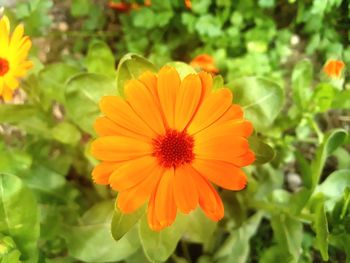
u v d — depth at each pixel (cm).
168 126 14
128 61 15
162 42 28
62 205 19
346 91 20
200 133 14
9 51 17
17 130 26
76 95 17
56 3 30
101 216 19
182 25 28
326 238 16
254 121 17
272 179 23
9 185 16
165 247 17
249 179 20
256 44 26
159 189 14
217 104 13
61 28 30
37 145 22
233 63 25
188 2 26
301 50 28
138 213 15
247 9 27
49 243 20
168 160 14
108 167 13
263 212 22
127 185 13
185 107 13
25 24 25
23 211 16
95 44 19
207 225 19
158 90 13
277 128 22
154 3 26
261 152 16
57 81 20
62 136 21
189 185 14
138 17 26
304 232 24
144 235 16
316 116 27
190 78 13
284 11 29
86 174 23
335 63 20
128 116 13
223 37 27
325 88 20
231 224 21
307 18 26
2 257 16
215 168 14
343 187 18
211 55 26
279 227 19
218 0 26
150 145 14
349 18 27
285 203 20
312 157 26
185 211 13
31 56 21
